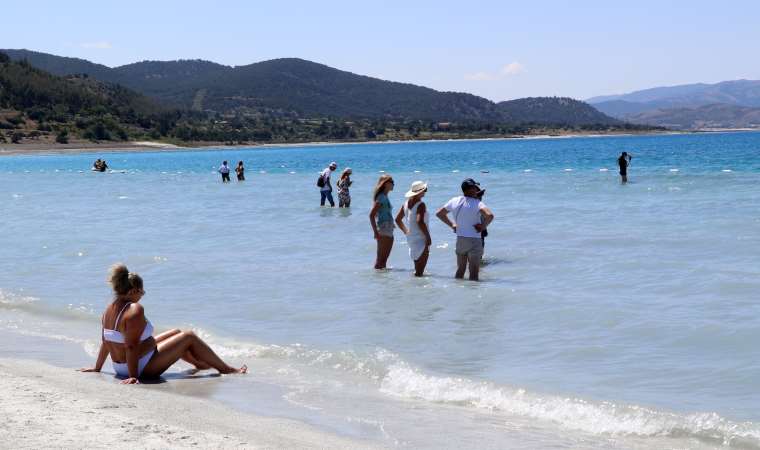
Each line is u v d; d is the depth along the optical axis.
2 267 16.31
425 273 14.42
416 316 10.94
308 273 14.70
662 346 8.98
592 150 111.75
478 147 168.12
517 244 17.38
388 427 6.48
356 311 11.41
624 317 10.33
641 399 7.21
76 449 5.43
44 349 9.70
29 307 12.40
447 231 19.98
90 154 161.75
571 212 23.69
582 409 6.87
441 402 7.31
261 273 14.85
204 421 6.46
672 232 18.25
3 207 31.36
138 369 8.16
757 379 7.67
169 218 25.47
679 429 6.36
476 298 11.88
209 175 59.28
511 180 41.81
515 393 7.39
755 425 6.35
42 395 7.04
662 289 12.04
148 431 5.94
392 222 14.92
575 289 12.36
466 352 9.06
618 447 6.02
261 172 62.50
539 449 5.95
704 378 7.77
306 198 32.66
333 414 6.86
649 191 30.62
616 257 15.15
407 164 73.69
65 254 17.88
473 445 6.04
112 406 6.81
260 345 9.58
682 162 59.06
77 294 13.32
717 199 25.97
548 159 78.00
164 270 15.47
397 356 8.89
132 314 8.13
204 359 8.48
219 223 23.64
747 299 11.05
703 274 12.98
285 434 6.14
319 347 9.41
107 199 34.81
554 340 9.43
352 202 30.42
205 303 12.34
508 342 9.44
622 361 8.47
